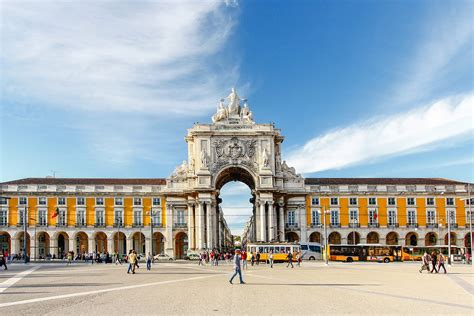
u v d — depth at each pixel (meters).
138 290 15.80
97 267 31.66
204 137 48.94
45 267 31.47
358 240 50.19
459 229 50.53
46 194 49.47
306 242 46.75
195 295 14.35
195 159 48.78
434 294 14.69
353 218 50.41
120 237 51.38
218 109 50.09
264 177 48.00
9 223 48.88
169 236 49.50
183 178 50.00
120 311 11.16
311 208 50.34
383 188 50.81
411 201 50.88
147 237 49.72
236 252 18.66
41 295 14.28
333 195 50.41
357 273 25.39
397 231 50.28
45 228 49.06
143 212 50.16
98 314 10.74
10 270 27.69
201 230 47.59
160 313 10.88
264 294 14.63
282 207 49.12
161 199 50.41
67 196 49.66
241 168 48.84
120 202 50.12
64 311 11.16
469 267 32.94
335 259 44.03
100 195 49.94
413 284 18.27
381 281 19.72
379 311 11.18
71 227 49.25
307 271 27.53
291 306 11.96
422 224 50.56
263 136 49.00
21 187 49.34
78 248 51.25
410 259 44.06
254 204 51.28
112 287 16.83
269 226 47.44
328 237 50.56
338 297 13.83
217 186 51.75
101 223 49.69
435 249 44.41
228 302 12.71
